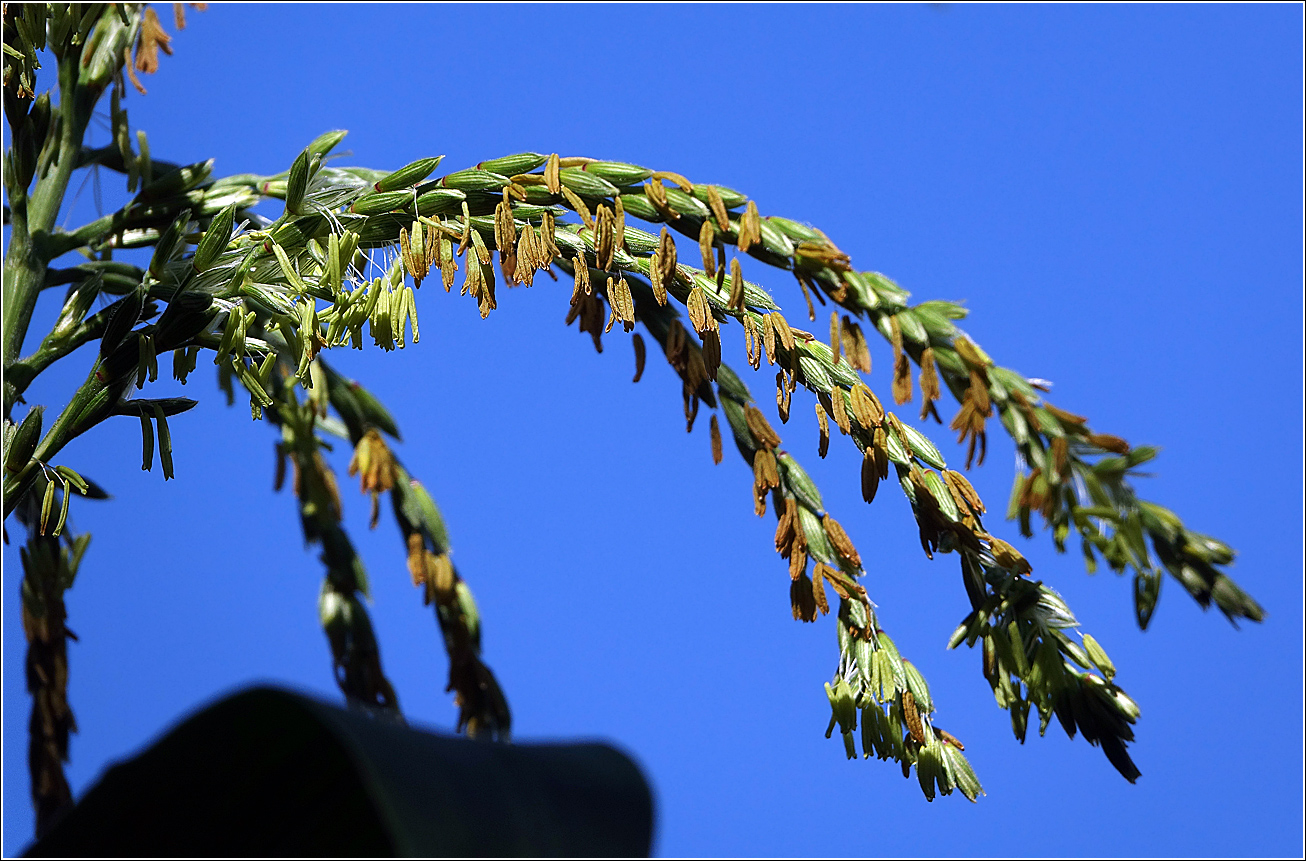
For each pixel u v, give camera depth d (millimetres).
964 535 688
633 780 612
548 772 610
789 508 693
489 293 677
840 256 688
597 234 675
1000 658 689
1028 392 705
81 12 706
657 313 697
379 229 681
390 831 573
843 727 687
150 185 706
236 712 600
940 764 680
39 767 705
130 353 674
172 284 677
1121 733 684
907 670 685
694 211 680
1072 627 688
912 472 687
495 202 681
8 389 682
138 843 603
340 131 685
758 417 696
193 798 603
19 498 676
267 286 674
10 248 694
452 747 606
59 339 687
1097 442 709
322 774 605
